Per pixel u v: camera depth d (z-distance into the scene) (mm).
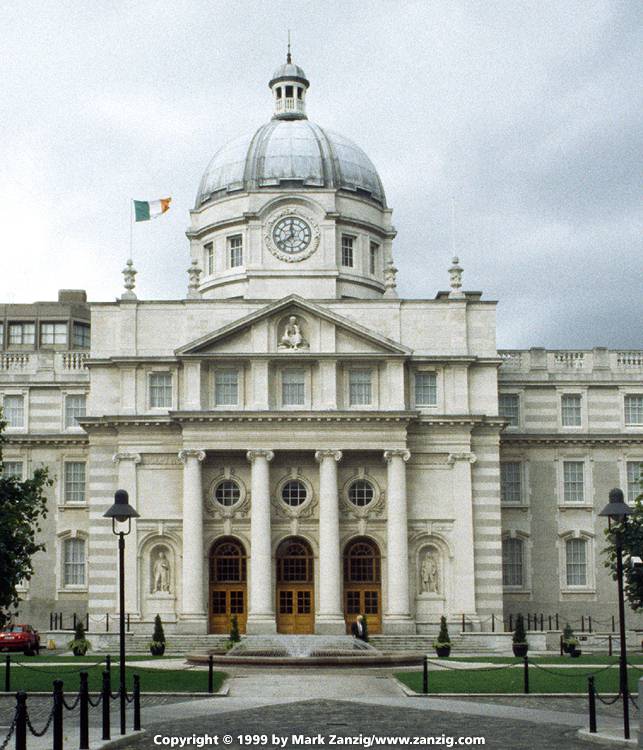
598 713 44219
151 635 77938
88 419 84062
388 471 82812
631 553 60938
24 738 31375
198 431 82375
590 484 91375
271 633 80562
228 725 40000
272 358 83375
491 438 85188
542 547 90438
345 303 85812
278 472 83938
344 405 83938
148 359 84438
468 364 85188
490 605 83438
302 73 104812
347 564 83812
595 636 84812
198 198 100688
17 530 55938
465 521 83562
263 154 97000
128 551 82812
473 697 49031
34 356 92938
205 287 96750
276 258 93188
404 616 81250
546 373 92375
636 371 93000
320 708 44625
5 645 77500
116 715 43312
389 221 99375
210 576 83375
